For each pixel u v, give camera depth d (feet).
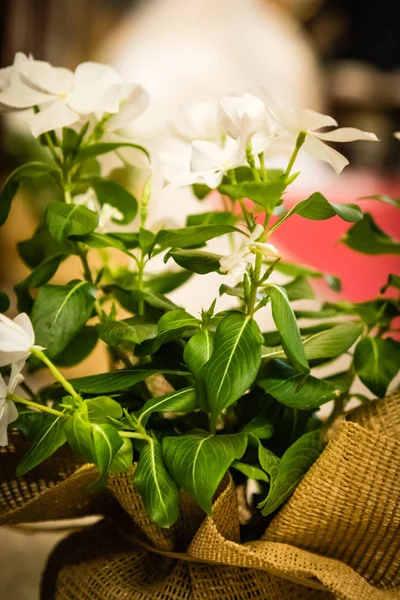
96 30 3.59
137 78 3.02
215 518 1.11
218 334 1.08
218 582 1.17
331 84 4.02
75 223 1.16
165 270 1.42
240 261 1.05
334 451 1.07
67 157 1.25
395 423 1.16
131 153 1.31
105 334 1.13
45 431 1.10
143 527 1.17
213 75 2.96
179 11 3.06
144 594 1.19
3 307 1.29
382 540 1.13
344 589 1.06
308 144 1.07
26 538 1.76
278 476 1.09
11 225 2.79
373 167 3.81
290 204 2.43
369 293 2.13
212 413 1.05
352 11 4.09
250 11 3.13
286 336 1.04
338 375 1.30
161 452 1.09
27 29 3.54
